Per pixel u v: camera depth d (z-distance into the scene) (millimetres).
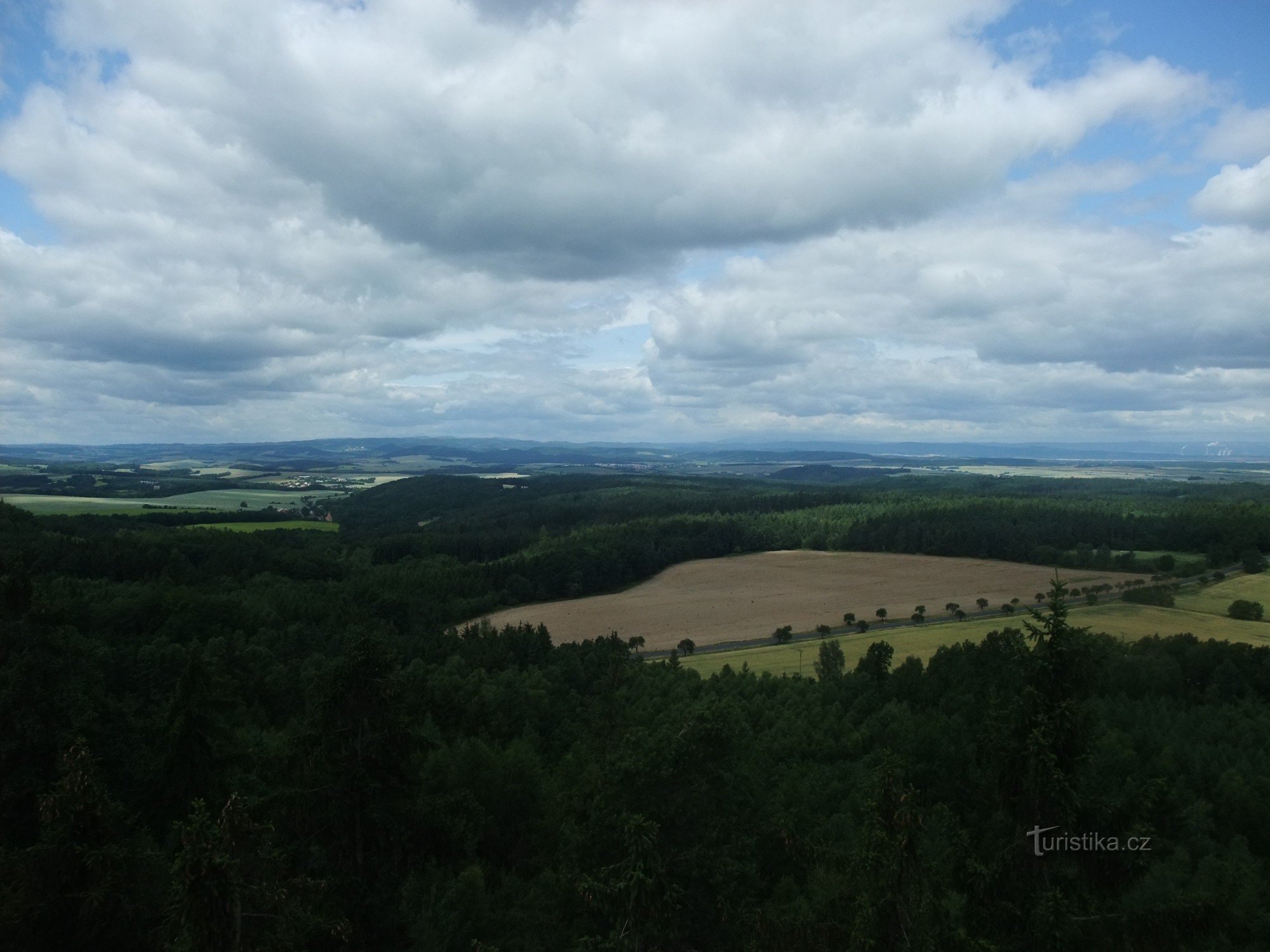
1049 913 16547
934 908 16969
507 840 32656
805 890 27625
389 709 22547
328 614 80500
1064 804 17125
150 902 18844
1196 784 36719
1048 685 18031
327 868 21562
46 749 24297
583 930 22828
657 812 21594
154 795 25938
